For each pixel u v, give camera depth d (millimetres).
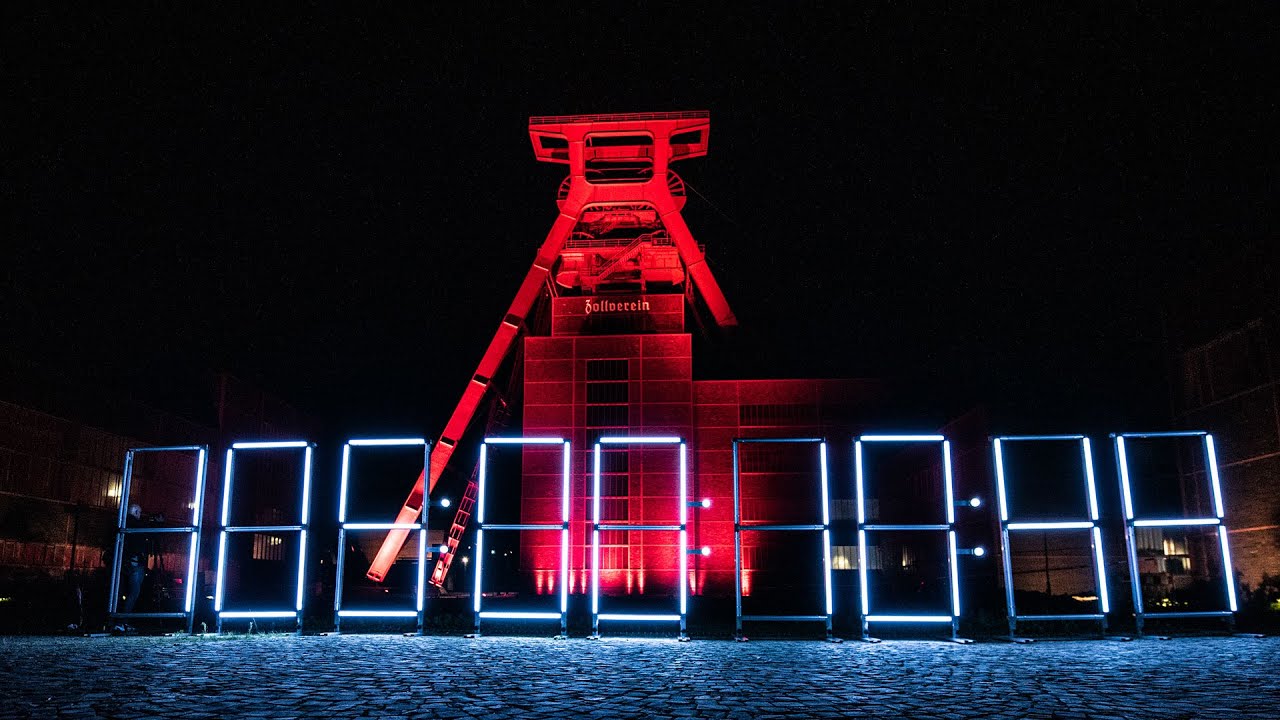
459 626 22281
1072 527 18734
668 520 56500
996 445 18891
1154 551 40906
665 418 57688
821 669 12500
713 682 10945
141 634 19750
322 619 25406
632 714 8477
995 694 9836
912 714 8492
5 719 8156
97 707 8836
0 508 33000
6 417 33625
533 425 58031
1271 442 29188
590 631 20656
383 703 9117
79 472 37938
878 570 56062
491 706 8945
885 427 58906
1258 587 29516
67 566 36688
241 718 8188
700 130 58156
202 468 20109
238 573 52188
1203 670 12078
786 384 59781
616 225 60406
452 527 55875
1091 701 9273
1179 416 34000
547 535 56500
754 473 58281
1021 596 33000
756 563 56562
